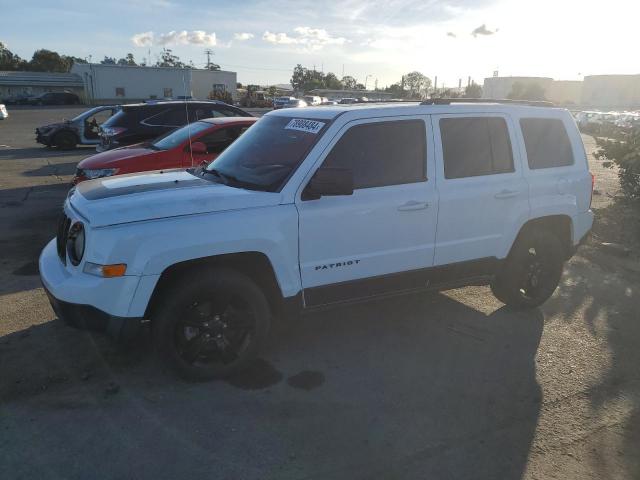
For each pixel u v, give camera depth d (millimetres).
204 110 11703
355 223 4059
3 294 5363
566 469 3057
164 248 3477
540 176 4984
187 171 4828
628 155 9109
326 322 4930
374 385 3869
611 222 8633
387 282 4320
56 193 10953
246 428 3334
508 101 5160
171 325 3637
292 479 2908
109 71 58312
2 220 8516
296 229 3852
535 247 5078
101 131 11898
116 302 3457
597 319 5125
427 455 3129
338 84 120375
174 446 3146
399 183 4266
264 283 3975
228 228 3637
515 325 4945
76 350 4234
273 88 94500
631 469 3074
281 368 4086
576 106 70062
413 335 4699
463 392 3809
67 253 3754
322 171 3764
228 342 3863
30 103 55719
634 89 67688
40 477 2875
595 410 3641
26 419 3369
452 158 4520
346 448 3170
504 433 3355
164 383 3816
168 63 72375
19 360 4066
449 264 4582
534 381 3984
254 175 4121
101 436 3221
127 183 4219
